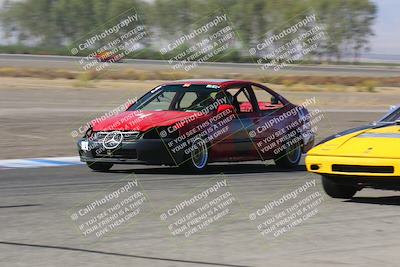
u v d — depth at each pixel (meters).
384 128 17.53
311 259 11.66
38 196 18.09
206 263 11.34
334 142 17.50
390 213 16.03
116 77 96.06
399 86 111.69
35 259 11.45
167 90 24.58
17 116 43.78
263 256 11.88
